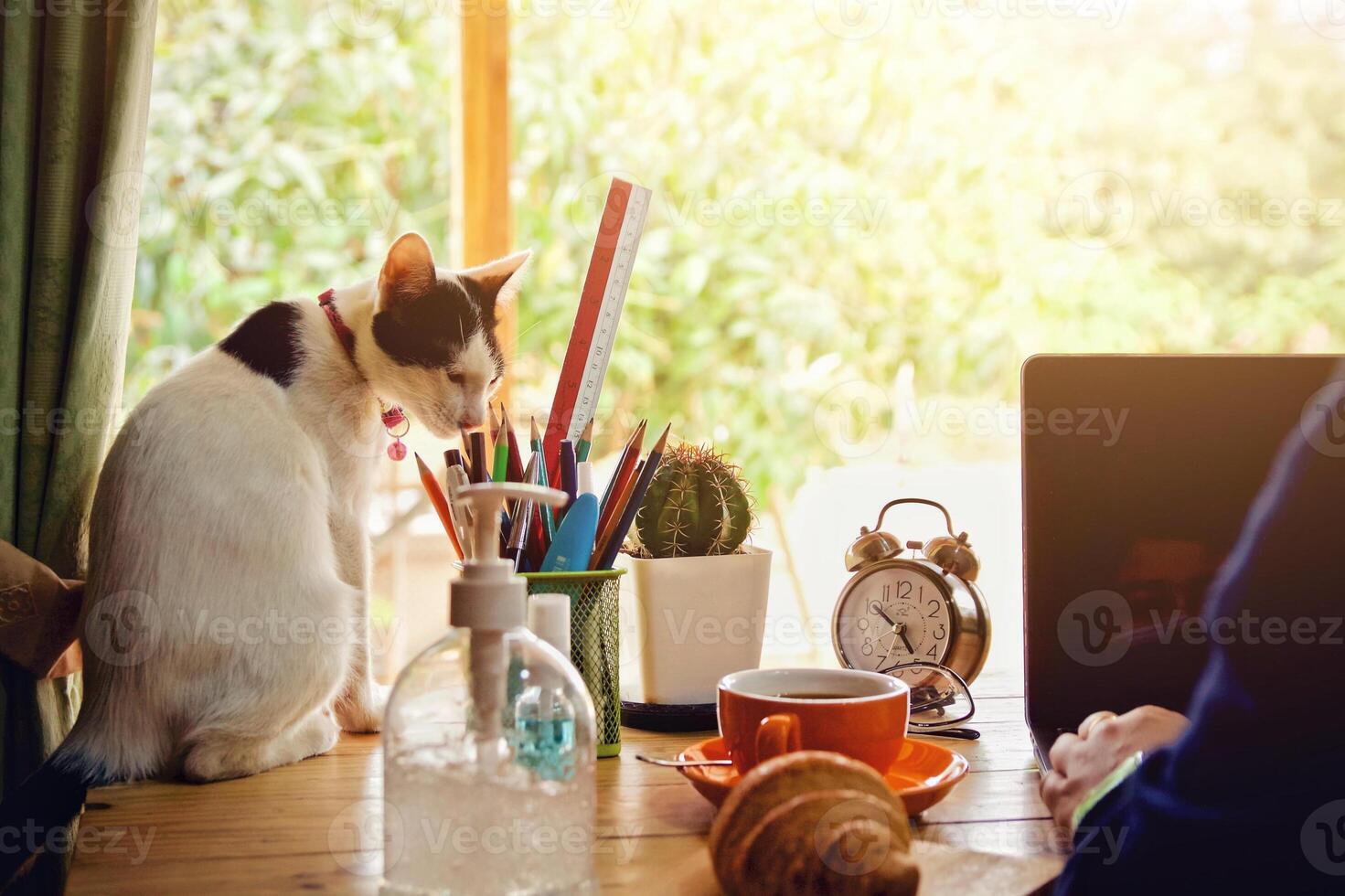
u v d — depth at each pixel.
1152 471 0.88
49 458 1.10
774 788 0.52
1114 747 0.67
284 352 1.01
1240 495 0.87
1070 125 2.90
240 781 0.84
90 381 1.11
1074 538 0.88
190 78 2.64
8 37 1.09
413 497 2.27
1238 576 0.61
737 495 0.98
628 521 0.87
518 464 0.89
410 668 0.55
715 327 2.83
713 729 0.94
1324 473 0.62
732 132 2.82
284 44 2.69
